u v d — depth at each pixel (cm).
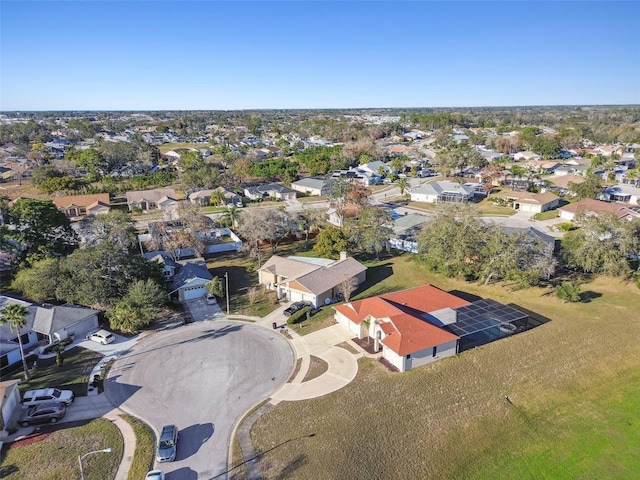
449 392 3750
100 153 14625
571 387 3862
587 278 6069
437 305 4869
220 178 12394
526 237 5866
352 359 4238
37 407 3400
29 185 13188
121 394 3750
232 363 4203
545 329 4756
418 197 11188
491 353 4312
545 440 3294
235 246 7694
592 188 10156
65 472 2908
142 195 10912
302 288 5378
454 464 3045
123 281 5059
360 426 3341
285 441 3197
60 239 6625
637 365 4172
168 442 3084
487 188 11244
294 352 4384
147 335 4741
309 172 15100
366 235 6894
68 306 4897
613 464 3081
